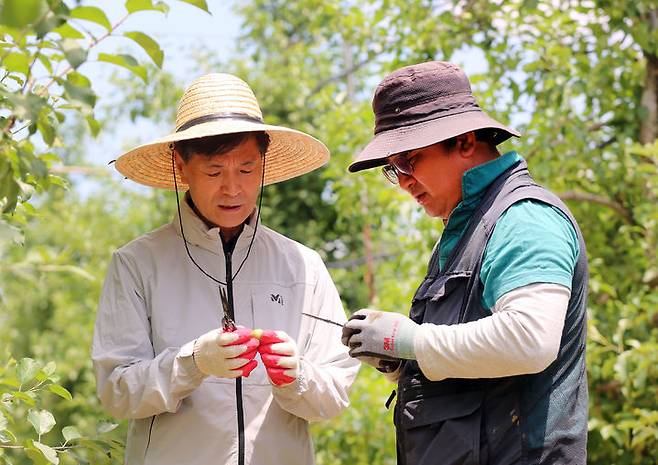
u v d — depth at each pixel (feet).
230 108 8.72
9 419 9.14
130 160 9.14
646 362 14.58
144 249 8.93
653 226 15.74
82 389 31.58
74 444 9.55
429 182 7.85
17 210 9.49
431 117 7.77
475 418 7.36
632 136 17.26
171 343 8.59
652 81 17.12
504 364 6.91
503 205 7.45
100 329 8.67
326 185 29.35
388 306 18.17
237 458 8.39
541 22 17.44
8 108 6.95
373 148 7.81
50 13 6.26
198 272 8.86
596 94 17.21
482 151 7.89
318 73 29.76
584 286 7.50
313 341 8.98
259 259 9.03
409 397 7.69
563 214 7.39
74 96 6.61
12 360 9.42
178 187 9.67
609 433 14.71
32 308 36.11
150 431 8.50
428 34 18.10
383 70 19.29
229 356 7.86
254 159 8.62
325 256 28.96
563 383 7.32
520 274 7.04
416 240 17.49
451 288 7.59
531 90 17.52
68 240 32.48
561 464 7.22
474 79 17.62
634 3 16.52
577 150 16.84
